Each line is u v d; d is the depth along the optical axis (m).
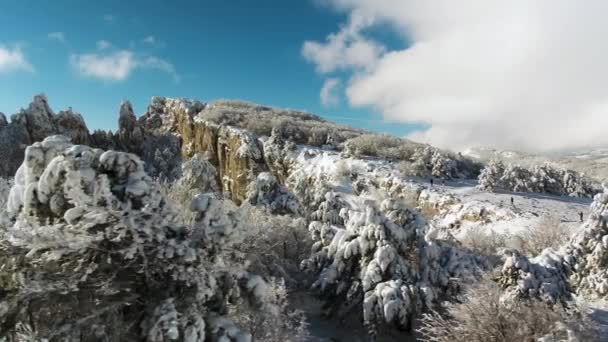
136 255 6.53
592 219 15.73
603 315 12.04
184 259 6.45
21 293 5.61
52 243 5.82
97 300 6.25
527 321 9.05
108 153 6.49
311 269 16.52
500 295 9.88
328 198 24.27
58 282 5.84
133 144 74.75
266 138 60.53
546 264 11.70
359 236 14.04
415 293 12.59
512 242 23.14
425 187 40.91
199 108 79.31
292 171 52.91
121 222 6.15
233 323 6.77
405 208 15.29
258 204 27.95
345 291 14.07
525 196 39.62
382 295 12.48
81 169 5.97
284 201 27.73
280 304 10.05
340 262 14.30
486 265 14.70
